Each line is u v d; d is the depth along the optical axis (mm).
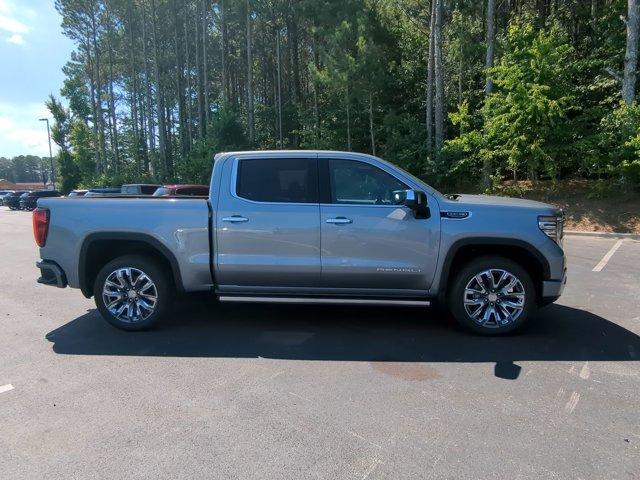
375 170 5289
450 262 5148
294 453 3020
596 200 16500
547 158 16484
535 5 25203
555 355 4680
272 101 44188
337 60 22766
